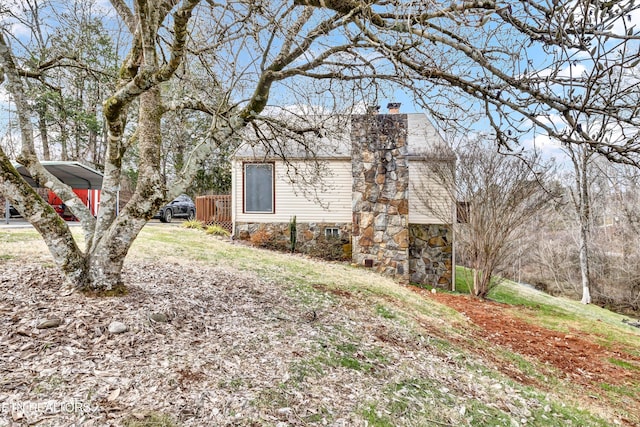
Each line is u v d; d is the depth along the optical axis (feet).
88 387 7.95
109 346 9.86
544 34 7.64
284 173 38.22
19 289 12.66
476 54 8.98
